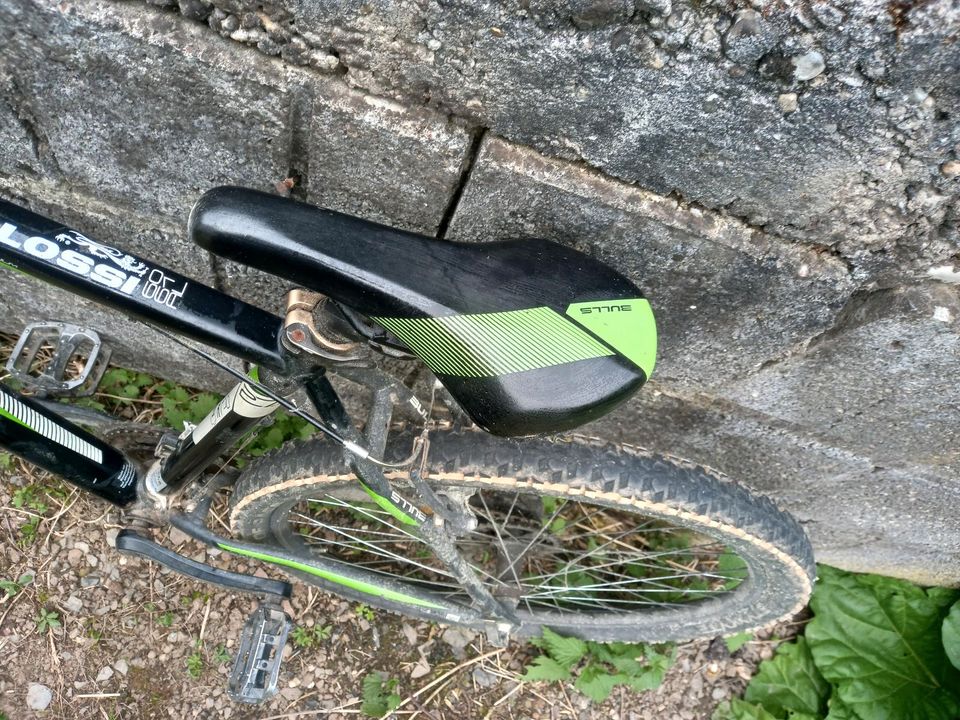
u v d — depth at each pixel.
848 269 1.24
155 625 1.84
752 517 1.38
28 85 1.21
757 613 1.71
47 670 1.76
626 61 0.97
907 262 1.20
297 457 1.39
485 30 0.97
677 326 1.43
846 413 1.56
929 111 0.96
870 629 2.02
